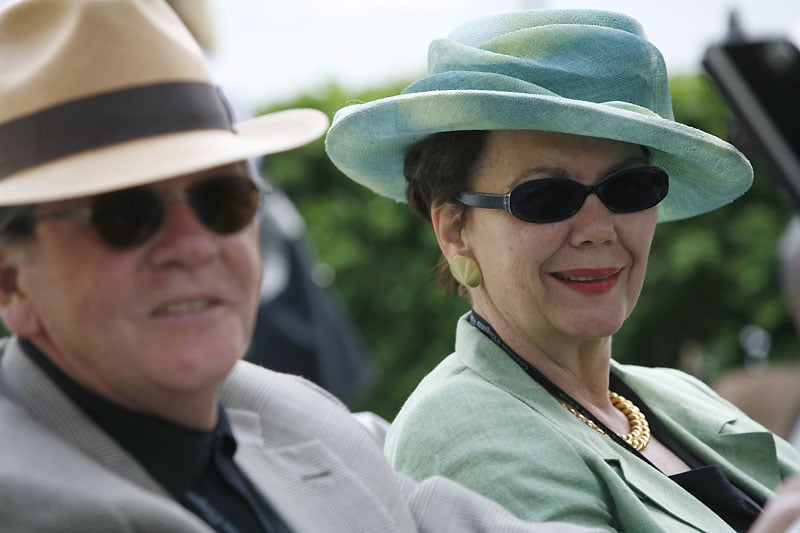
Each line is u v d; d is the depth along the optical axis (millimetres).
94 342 3352
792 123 5117
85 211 3303
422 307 13156
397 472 4711
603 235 4910
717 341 12820
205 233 3426
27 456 3229
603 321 4988
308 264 8969
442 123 4906
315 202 13227
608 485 4676
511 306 5043
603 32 5082
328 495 3850
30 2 3469
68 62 3389
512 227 4945
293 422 4016
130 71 3432
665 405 5465
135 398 3465
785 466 5473
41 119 3367
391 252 13203
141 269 3352
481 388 4902
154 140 3422
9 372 3518
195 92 3541
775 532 3953
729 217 12453
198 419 3561
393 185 5738
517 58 5012
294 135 3783
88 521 3148
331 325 9062
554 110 4734
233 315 3488
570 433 4871
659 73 5242
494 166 4977
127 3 3475
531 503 4527
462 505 4176
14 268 3402
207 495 3570
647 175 4961
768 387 8102
